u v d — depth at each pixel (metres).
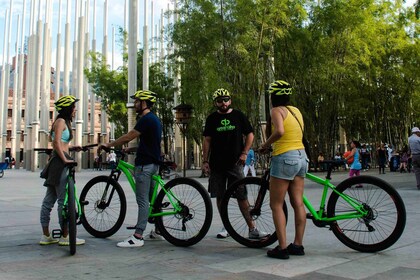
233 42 19.64
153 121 5.20
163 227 5.20
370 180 4.54
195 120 21.23
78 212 5.73
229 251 4.75
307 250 4.71
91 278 3.64
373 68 27.16
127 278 3.64
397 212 4.39
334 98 25.47
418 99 30.53
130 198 11.21
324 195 4.78
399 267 3.90
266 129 4.73
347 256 4.39
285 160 4.38
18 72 56.22
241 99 19.94
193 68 20.44
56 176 5.02
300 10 21.91
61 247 4.99
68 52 37.47
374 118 32.38
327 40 23.05
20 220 7.18
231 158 5.34
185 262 4.22
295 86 24.56
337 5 22.27
